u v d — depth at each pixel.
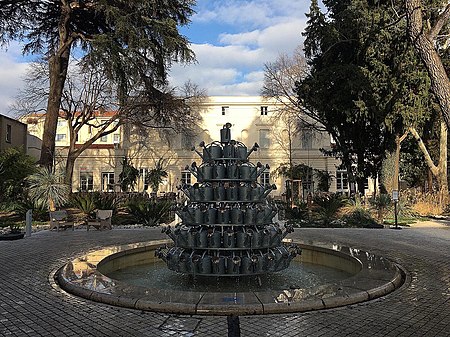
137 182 39.59
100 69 20.09
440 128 24.28
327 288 5.41
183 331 4.12
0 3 21.11
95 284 5.61
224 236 6.52
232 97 41.00
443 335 4.07
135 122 28.70
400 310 4.87
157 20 21.59
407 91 19.53
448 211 20.42
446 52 20.86
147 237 12.05
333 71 20.45
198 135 40.56
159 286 6.50
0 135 29.70
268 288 6.36
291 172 33.69
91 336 4.01
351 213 17.98
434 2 18.59
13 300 5.28
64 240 11.41
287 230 7.33
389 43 20.14
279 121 40.59
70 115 27.83
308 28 23.31
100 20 22.91
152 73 23.31
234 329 4.16
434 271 7.25
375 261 7.14
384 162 22.72
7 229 14.34
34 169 18.86
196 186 7.03
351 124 23.27
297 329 4.18
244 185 7.11
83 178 39.59
